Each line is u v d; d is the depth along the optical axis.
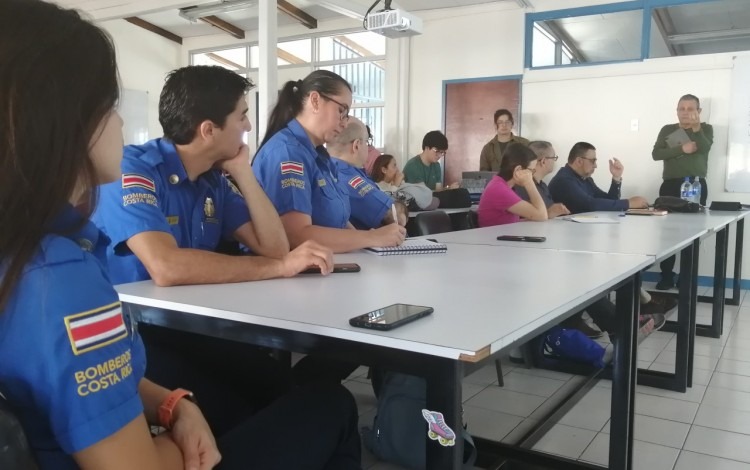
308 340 1.01
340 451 1.12
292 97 2.14
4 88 0.59
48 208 0.63
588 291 1.31
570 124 6.59
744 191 5.80
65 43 0.63
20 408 0.63
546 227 3.18
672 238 2.57
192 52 9.66
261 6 5.52
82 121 0.65
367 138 2.76
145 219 1.40
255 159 2.04
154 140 1.61
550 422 2.39
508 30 6.88
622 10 6.26
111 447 0.65
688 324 2.83
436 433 0.89
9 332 0.61
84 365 0.63
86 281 0.65
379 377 2.15
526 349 3.13
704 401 2.74
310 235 1.93
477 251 2.09
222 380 1.49
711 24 7.26
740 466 2.10
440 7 7.23
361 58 8.12
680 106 5.66
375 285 1.38
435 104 7.43
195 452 0.85
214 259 1.39
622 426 1.83
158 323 1.22
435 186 6.46
